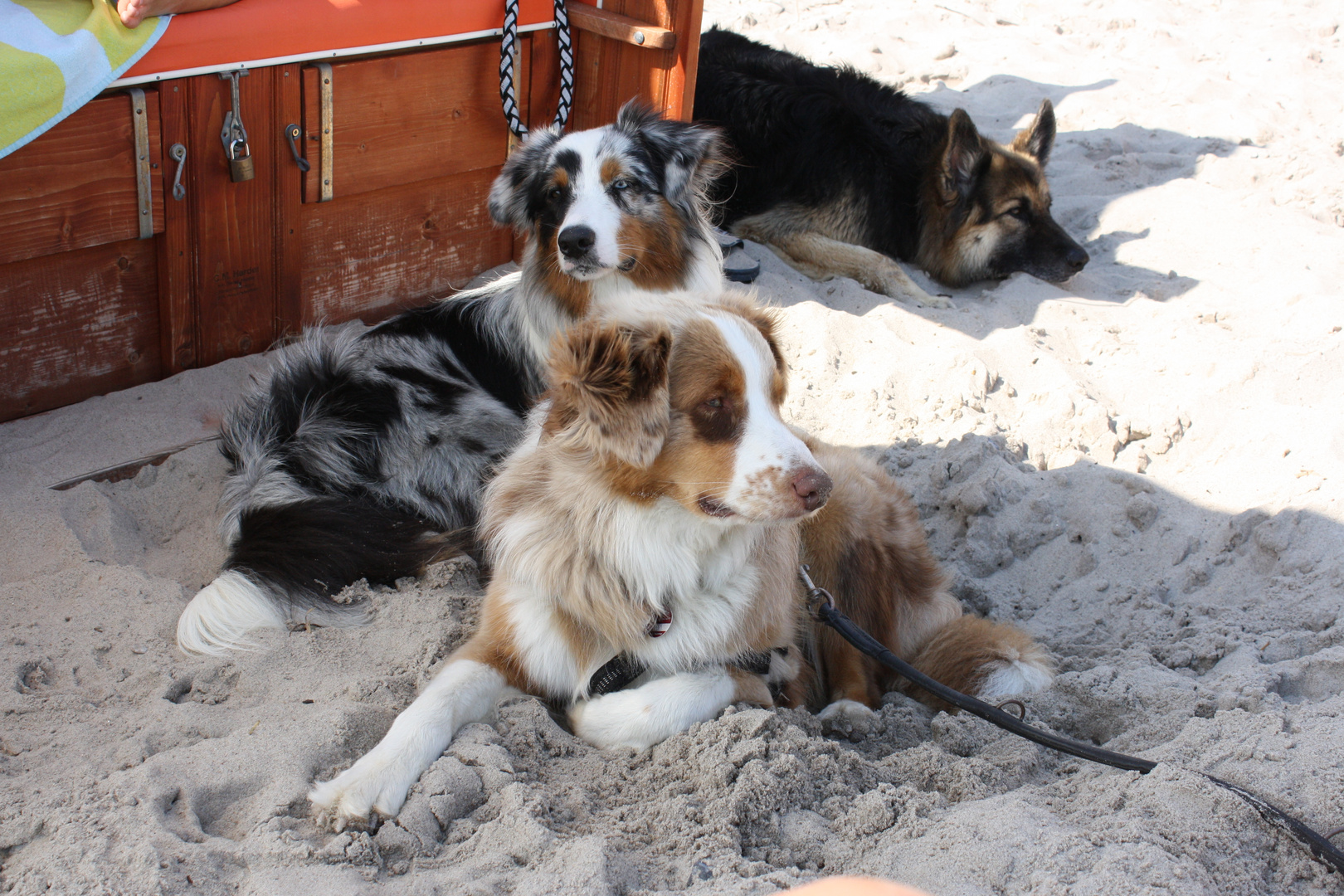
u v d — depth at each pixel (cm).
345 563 342
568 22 516
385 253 497
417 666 306
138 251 416
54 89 355
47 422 405
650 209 413
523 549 284
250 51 405
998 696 309
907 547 362
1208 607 342
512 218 432
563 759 268
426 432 398
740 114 704
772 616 301
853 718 301
